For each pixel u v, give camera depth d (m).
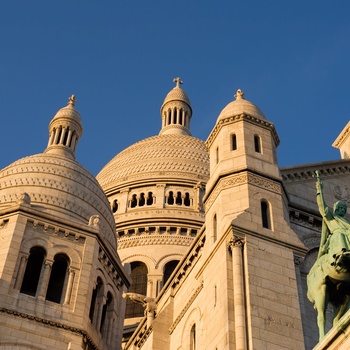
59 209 57.81
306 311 38.66
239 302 35.34
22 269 50.97
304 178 47.50
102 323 55.22
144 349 49.59
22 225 53.28
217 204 42.31
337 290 27.55
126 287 59.66
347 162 50.50
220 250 39.00
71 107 75.00
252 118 46.28
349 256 26.31
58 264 53.84
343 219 28.11
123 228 86.06
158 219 86.00
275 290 36.47
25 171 60.81
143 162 95.19
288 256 38.66
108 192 92.81
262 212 40.88
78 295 51.41
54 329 48.84
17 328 47.59
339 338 24.08
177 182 91.38
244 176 42.38
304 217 44.84
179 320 47.44
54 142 71.44
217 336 35.50
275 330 34.56
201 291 44.53
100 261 55.97
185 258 48.69
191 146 99.06
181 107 114.38
